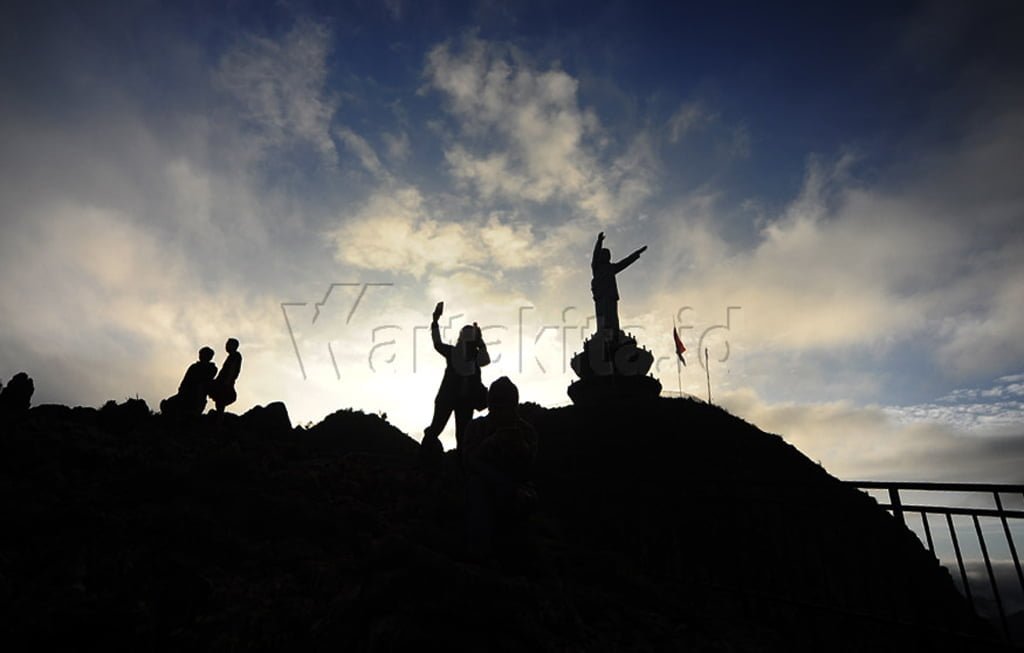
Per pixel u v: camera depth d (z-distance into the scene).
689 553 8.41
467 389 9.33
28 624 3.92
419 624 4.05
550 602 4.81
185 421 11.89
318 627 4.30
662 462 13.64
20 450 7.38
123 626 4.08
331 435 13.77
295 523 6.48
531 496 5.83
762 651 5.46
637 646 4.91
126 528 5.63
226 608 4.59
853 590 8.08
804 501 6.48
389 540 5.05
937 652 6.79
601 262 22.19
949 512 5.29
